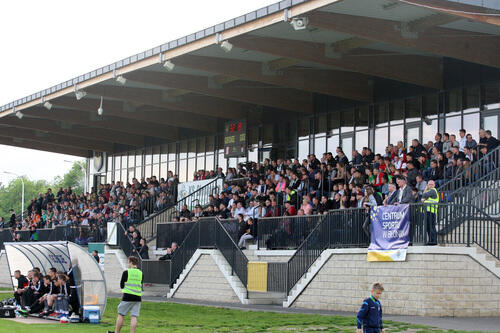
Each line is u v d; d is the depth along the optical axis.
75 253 17.61
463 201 18.56
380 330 10.48
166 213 32.03
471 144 21.41
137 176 42.62
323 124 29.81
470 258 16.86
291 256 21.34
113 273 29.19
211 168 36.56
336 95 26.80
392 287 17.22
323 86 26.52
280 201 25.02
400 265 17.08
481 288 16.88
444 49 20.53
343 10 18.77
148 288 27.03
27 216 45.53
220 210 26.86
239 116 32.91
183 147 38.91
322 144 29.78
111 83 28.80
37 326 16.42
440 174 20.52
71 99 32.38
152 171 41.31
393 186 18.25
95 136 40.62
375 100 27.55
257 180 28.19
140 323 16.67
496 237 17.62
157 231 28.66
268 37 21.73
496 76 23.30
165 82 27.02
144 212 32.94
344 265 18.64
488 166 19.31
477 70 23.86
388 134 26.94
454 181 19.73
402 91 26.50
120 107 33.72
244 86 28.66
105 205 36.22
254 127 33.28
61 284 17.83
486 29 20.58
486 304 16.86
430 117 25.39
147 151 41.97
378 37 19.53
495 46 21.42
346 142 28.70
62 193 44.47
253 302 21.91
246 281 22.16
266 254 22.70
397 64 23.89
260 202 24.98
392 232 17.38
